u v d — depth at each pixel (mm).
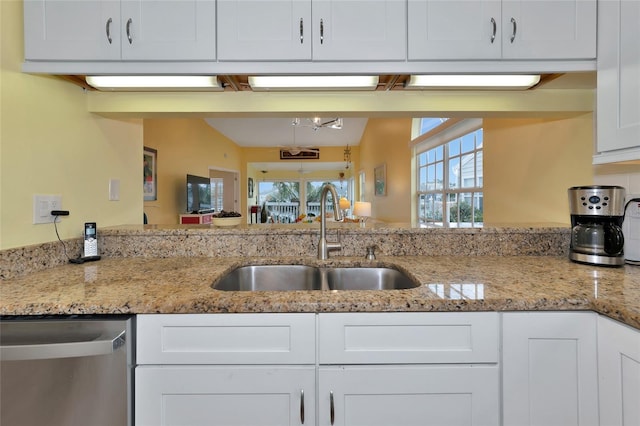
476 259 1432
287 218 11039
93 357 849
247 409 877
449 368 881
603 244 1271
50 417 843
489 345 883
